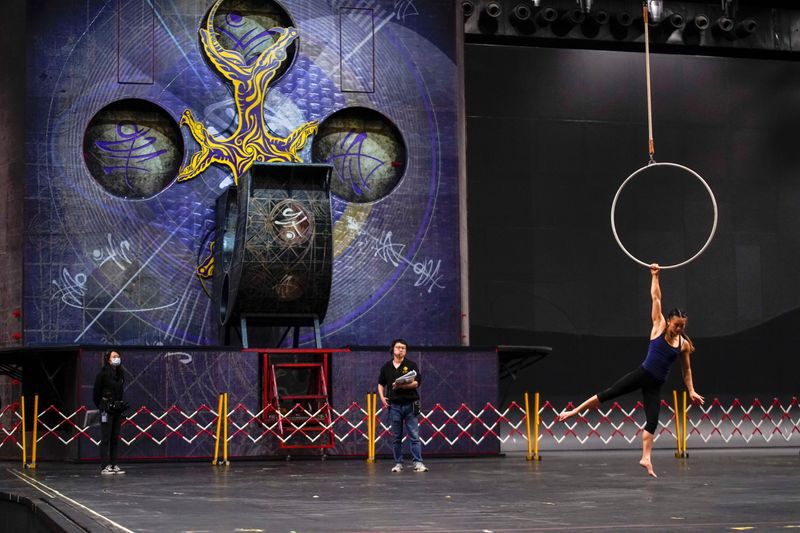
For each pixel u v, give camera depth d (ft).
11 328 75.92
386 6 82.94
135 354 67.62
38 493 41.09
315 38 81.71
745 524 27.76
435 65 83.20
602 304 90.43
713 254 92.73
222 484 46.32
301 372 75.82
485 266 88.63
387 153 82.48
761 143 95.14
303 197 70.54
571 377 89.10
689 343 45.29
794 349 93.30
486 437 71.82
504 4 91.30
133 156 78.69
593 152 91.81
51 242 76.07
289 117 80.53
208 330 77.56
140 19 79.05
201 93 79.46
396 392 55.11
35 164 76.43
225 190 77.00
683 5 95.50
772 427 92.17
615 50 93.35
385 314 79.97
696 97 94.38
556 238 90.17
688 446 90.68
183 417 67.72
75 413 66.54
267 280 69.36
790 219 94.73
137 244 77.30
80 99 77.56
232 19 81.15
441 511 32.45
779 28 96.58
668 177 92.73
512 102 90.84
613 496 37.63
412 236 81.25
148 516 31.32
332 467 60.49
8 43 78.54
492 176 89.71
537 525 27.94
